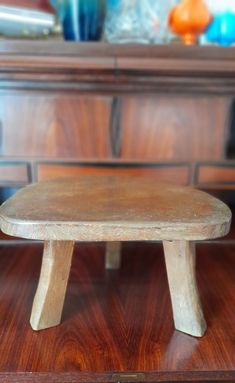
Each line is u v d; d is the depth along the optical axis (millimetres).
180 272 498
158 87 738
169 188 579
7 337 510
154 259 764
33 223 423
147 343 504
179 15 812
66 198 514
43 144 773
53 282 503
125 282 666
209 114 769
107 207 478
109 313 570
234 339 515
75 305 588
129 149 783
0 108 747
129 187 580
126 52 713
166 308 586
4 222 438
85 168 788
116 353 486
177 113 766
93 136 772
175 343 505
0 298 608
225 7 850
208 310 583
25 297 612
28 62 694
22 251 781
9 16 852
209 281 672
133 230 425
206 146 789
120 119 762
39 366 463
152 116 766
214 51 716
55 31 920
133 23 874
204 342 507
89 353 485
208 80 730
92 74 713
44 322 524
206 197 535
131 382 459
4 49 698
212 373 462
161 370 460
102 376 456
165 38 889
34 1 883
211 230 434
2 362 468
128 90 740
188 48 713
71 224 423
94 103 750
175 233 429
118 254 707
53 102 747
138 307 588
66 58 702
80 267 718
